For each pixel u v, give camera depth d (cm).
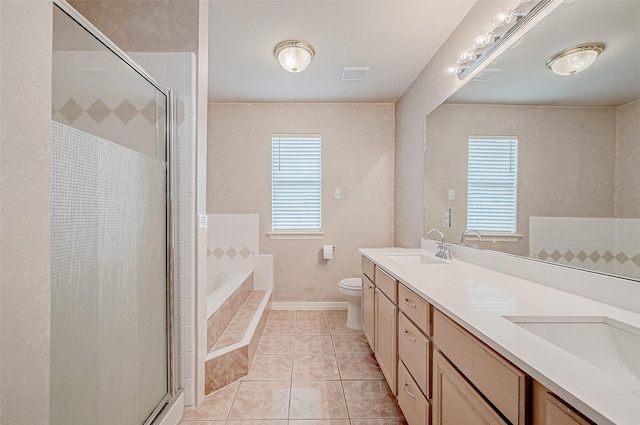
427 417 123
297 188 358
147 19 176
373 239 357
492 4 172
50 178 77
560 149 129
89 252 107
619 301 103
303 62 241
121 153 126
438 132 240
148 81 152
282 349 250
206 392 187
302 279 356
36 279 73
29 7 70
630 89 100
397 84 306
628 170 100
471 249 194
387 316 183
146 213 145
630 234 100
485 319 91
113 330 119
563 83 127
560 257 128
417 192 283
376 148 357
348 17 205
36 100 73
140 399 138
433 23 211
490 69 174
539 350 71
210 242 350
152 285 150
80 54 136
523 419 69
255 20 208
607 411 49
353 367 221
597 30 112
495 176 171
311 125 355
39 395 74
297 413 169
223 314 230
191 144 173
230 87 314
